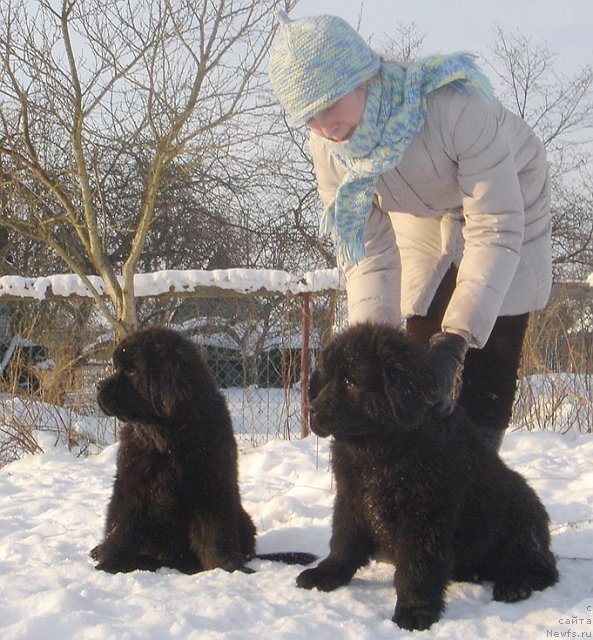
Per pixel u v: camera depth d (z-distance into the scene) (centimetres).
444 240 266
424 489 212
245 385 514
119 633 190
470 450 228
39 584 234
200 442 259
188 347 266
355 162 239
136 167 919
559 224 1149
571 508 311
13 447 498
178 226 992
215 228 1005
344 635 196
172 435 258
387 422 210
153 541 268
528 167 264
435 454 214
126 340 262
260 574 245
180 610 208
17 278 507
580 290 520
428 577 210
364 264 262
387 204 255
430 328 269
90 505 361
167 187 704
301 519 321
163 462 260
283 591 227
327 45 221
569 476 376
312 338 499
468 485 223
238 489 274
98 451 504
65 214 598
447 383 214
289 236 1014
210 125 518
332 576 229
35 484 417
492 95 236
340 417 212
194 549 264
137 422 258
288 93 226
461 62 232
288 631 194
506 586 228
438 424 216
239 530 269
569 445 467
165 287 495
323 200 270
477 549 230
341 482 228
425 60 233
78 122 520
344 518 229
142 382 256
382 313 258
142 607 212
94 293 502
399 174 245
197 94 512
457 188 246
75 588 226
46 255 899
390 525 217
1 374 517
